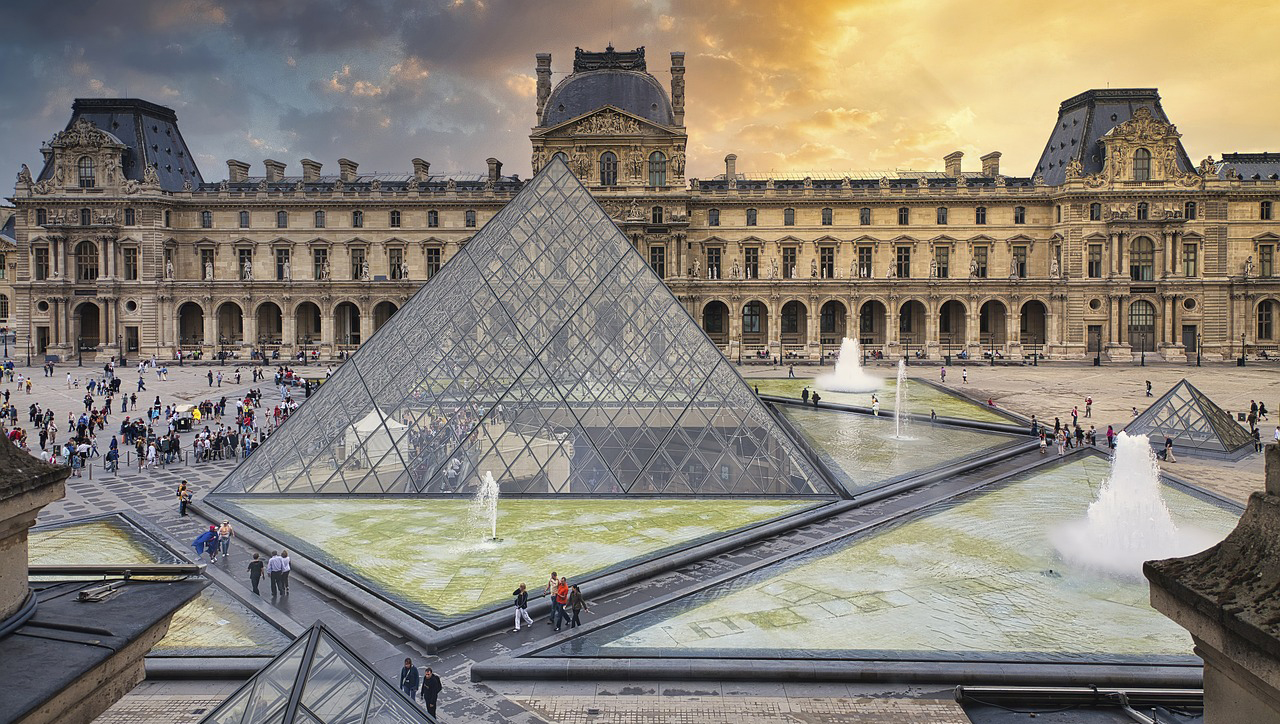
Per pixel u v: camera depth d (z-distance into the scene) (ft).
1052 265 449.06
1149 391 293.84
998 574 118.42
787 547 132.46
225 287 449.48
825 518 149.07
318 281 451.94
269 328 490.49
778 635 97.50
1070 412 263.49
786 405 288.30
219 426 242.37
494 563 122.31
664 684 87.81
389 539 134.10
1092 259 444.55
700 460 166.09
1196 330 444.14
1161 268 440.04
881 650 92.99
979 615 103.45
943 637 96.73
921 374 376.89
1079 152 451.94
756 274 464.24
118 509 156.66
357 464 165.89
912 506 156.56
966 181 469.98
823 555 127.65
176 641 96.63
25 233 439.63
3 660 29.40
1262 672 24.03
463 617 101.09
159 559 126.21
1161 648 93.35
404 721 50.93
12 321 606.96
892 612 104.53
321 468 165.27
